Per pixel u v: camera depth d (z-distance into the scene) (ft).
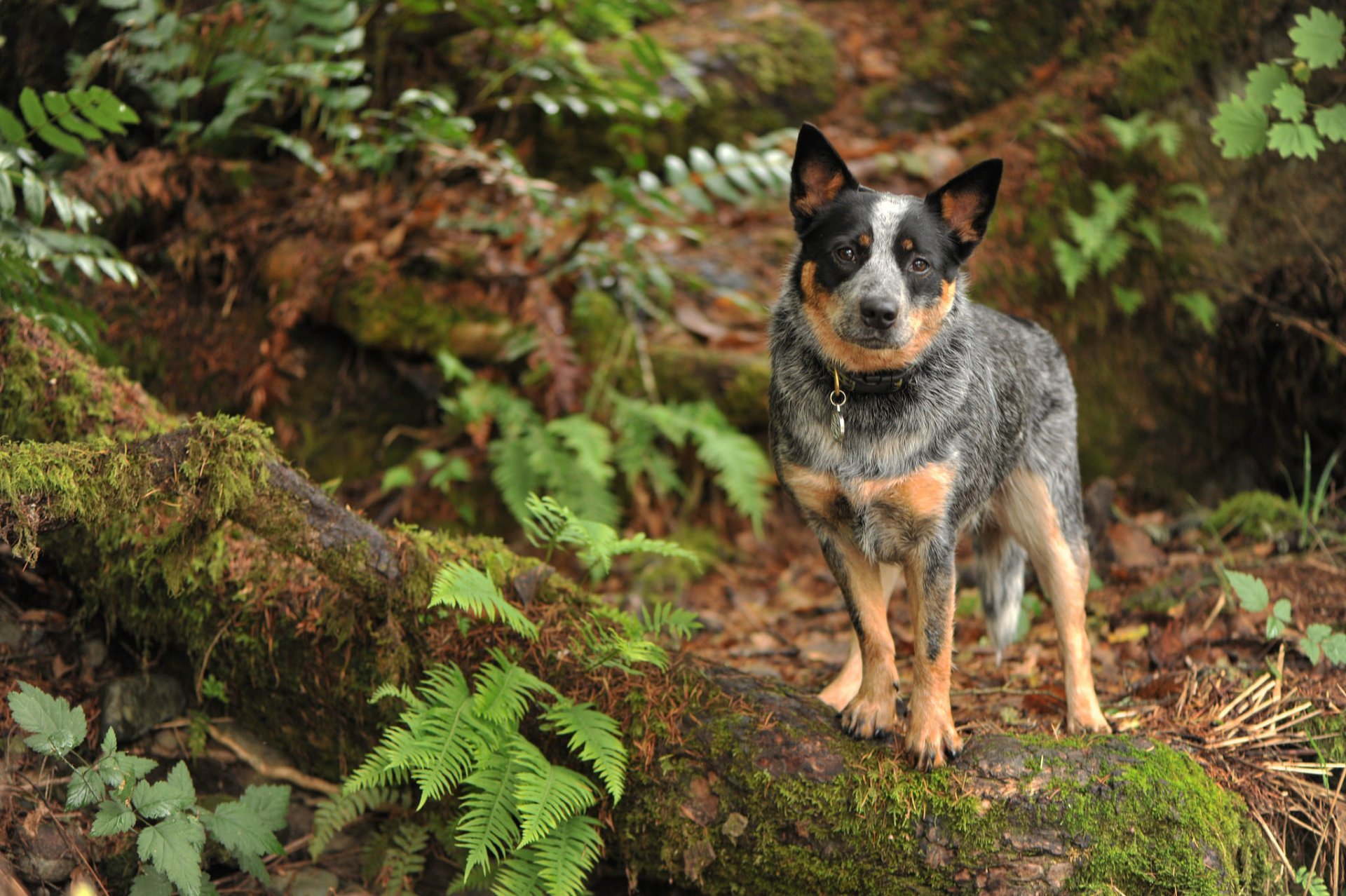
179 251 15.85
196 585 10.80
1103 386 18.30
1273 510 15.83
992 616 12.46
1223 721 10.93
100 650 11.28
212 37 15.67
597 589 16.37
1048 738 9.93
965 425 10.26
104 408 11.25
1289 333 17.20
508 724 9.93
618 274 17.92
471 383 16.28
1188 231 17.94
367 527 10.37
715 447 16.21
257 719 11.34
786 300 10.88
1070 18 20.30
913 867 9.29
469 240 17.48
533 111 20.10
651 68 17.20
